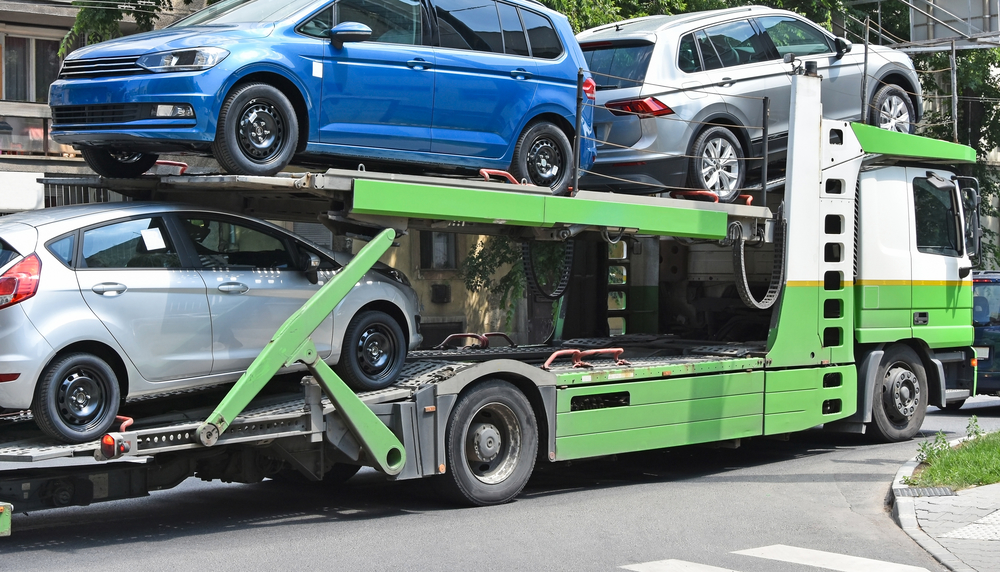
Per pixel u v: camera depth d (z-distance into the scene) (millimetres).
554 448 8961
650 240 12086
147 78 7496
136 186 8180
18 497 6984
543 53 9703
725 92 11016
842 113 12102
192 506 8898
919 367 12188
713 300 12078
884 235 11688
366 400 8070
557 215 8953
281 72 7855
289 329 7527
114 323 7062
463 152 8984
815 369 11023
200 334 7512
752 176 11672
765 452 11688
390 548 6980
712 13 11430
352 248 8875
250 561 6602
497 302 25516
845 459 10992
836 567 6488
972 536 7082
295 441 7871
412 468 8180
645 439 9609
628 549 6957
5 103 21188
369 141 8375
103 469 7371
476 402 8547
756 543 7160
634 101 10516
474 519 8023
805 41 12102
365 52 8320
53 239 6938
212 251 7766
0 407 6641
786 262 10711
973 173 27062
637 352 11352
